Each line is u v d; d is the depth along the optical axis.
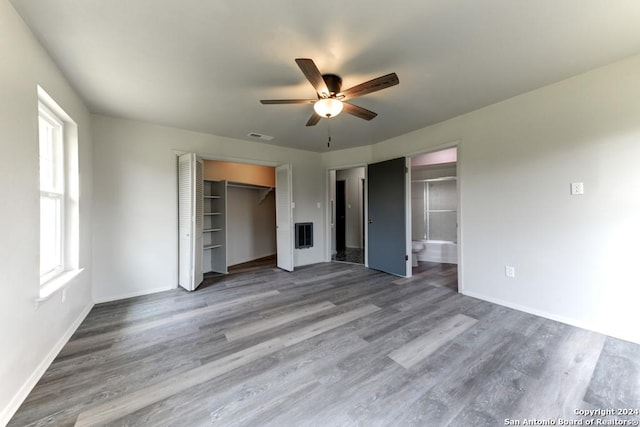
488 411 1.42
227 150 4.17
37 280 1.70
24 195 1.57
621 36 1.79
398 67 2.16
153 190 3.48
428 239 5.75
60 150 2.38
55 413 1.42
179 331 2.37
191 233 3.52
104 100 2.71
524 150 2.68
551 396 1.52
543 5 1.50
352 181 7.01
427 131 3.69
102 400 1.52
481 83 2.46
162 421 1.37
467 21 1.63
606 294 2.20
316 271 4.57
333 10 1.53
